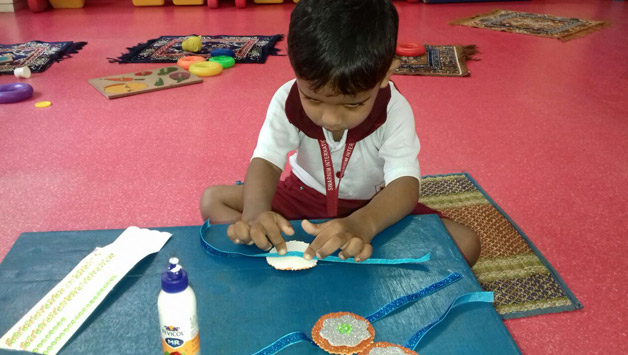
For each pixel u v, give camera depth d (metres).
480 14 4.25
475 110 2.37
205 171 1.86
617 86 2.68
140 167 1.88
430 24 3.96
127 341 0.63
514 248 1.45
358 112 0.79
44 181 1.78
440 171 1.87
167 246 0.81
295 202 1.21
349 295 0.71
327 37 0.72
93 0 4.80
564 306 1.25
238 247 0.82
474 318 0.67
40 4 4.36
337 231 0.79
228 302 0.69
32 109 2.36
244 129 2.17
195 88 2.63
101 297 0.69
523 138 2.11
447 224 1.07
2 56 3.01
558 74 2.86
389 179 0.99
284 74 2.85
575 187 1.77
